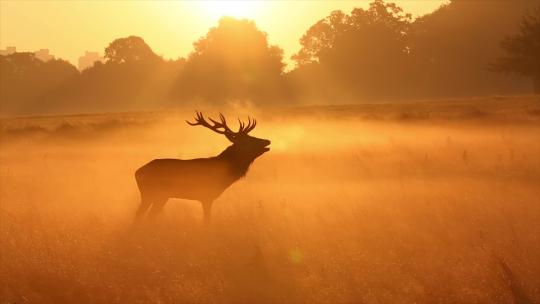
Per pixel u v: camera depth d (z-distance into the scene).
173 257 33.50
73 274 30.73
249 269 30.69
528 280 28.69
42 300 28.55
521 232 36.50
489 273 29.25
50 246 35.22
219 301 27.81
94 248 35.16
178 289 28.64
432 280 29.14
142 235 38.31
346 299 27.58
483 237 35.34
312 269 31.11
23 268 31.73
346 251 33.69
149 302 27.81
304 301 27.78
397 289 28.50
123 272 31.30
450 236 36.28
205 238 37.78
